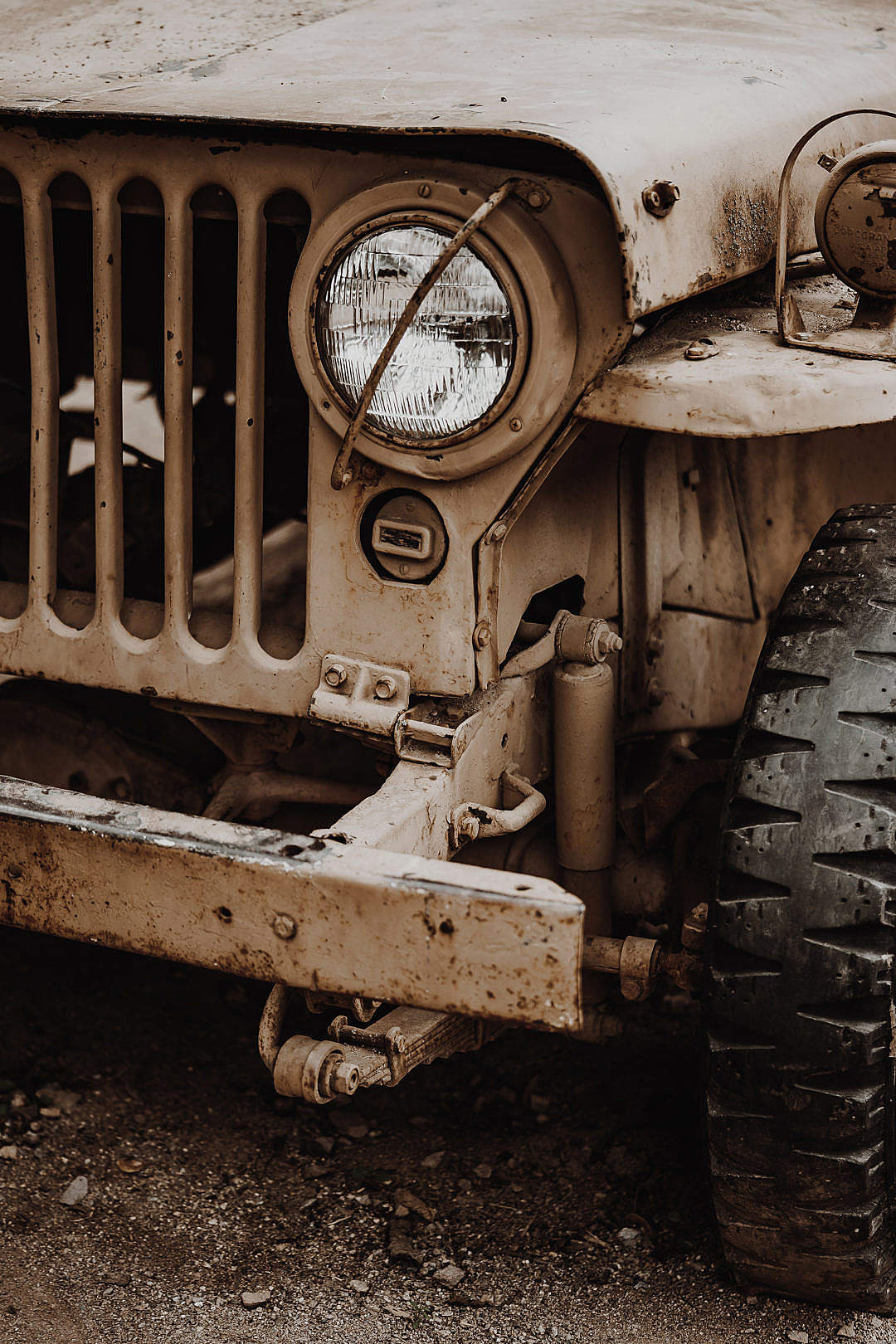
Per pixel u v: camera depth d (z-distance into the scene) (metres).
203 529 3.15
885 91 2.92
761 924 2.08
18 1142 2.77
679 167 2.18
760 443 2.86
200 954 2.02
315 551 2.36
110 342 2.45
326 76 2.47
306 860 1.93
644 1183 2.69
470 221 2.03
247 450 2.40
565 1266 2.49
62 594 2.66
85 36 2.83
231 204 2.34
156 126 2.31
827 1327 2.33
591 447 2.55
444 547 2.28
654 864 2.72
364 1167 2.76
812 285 2.63
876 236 2.17
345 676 2.37
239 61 2.62
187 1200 2.66
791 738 2.11
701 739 3.03
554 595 2.67
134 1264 2.48
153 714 2.97
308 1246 2.54
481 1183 2.71
